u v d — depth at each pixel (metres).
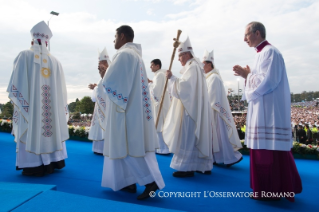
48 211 1.80
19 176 3.50
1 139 6.55
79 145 6.35
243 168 4.32
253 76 2.73
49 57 3.78
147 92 2.81
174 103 3.91
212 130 4.23
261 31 2.83
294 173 2.82
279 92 2.64
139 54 2.93
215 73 4.60
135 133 2.62
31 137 3.44
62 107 3.95
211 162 3.82
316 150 5.17
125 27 2.99
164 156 5.31
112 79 2.61
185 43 3.98
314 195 2.98
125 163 2.81
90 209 1.84
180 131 3.77
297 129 5.82
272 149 2.59
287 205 2.65
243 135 6.00
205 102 3.79
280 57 2.66
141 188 3.07
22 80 3.50
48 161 3.60
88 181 3.32
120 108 2.62
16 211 1.78
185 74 3.73
